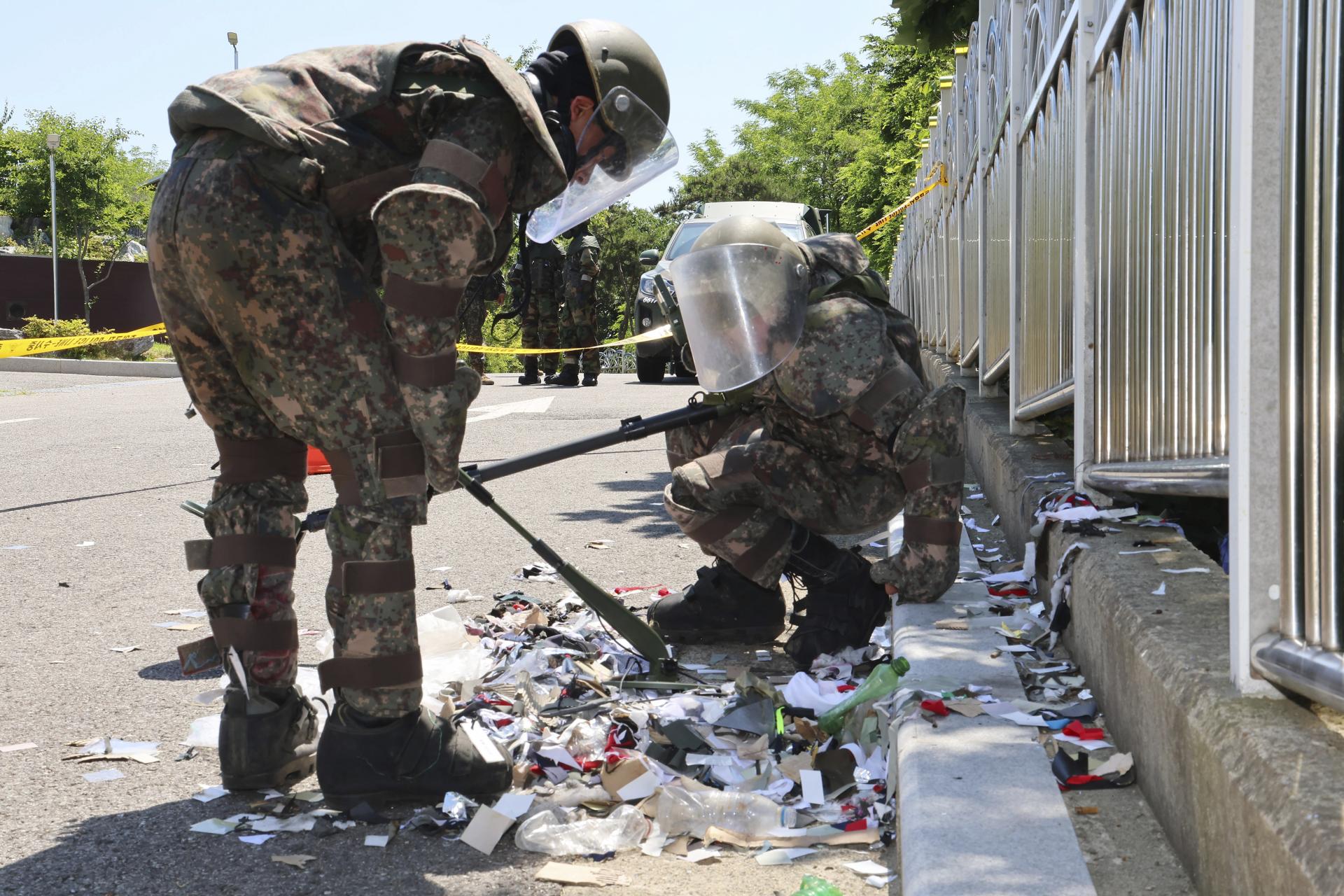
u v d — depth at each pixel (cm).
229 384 254
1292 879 143
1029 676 291
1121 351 338
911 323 355
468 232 226
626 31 262
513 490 697
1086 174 368
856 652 345
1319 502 172
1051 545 346
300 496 266
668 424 371
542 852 234
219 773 276
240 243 230
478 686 323
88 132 4903
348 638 245
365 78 240
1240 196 185
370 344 239
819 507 351
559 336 1644
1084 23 369
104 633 393
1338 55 166
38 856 231
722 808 241
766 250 297
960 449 334
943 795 215
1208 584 262
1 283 3447
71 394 1408
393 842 239
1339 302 166
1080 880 184
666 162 269
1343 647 167
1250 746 169
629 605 421
